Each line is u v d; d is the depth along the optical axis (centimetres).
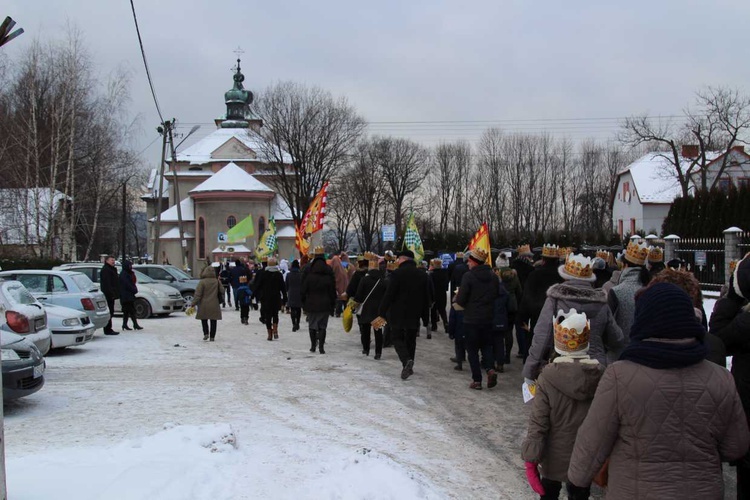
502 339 1156
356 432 752
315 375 1129
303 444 692
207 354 1384
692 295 577
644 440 319
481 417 834
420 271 1118
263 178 6706
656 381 320
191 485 531
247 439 712
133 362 1274
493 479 605
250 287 2062
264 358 1328
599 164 8662
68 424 791
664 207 5959
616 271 880
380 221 8138
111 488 510
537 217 8481
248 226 4272
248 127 7744
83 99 3697
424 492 552
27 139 3503
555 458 438
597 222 8494
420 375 1129
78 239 4981
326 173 6219
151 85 1730
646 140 4703
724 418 319
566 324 435
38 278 1614
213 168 6800
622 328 659
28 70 3547
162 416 829
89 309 1606
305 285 1401
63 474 563
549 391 438
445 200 8681
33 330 1066
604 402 331
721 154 5219
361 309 1348
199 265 6028
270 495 526
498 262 1288
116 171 3959
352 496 528
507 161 8450
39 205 3441
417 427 782
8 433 750
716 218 2752
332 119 6209
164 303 2278
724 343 533
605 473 372
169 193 6769
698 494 312
